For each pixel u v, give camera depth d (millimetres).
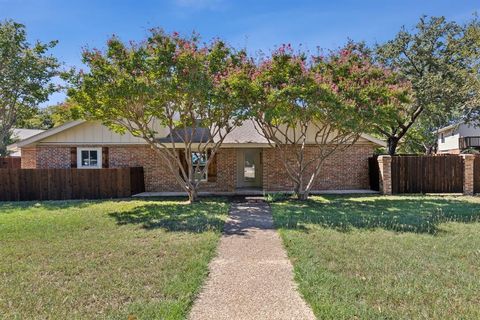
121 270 5168
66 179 14500
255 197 14648
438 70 20016
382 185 15375
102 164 16641
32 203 13000
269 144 14719
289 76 10930
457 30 19781
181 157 16953
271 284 4684
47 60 20094
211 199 13977
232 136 16859
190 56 10398
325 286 4449
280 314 3811
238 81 10664
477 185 15070
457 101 18156
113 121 13117
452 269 5035
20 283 4691
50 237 7266
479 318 3586
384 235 7168
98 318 3654
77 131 16531
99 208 11438
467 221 8594
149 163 16844
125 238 7168
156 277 4867
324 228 7945
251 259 5812
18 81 19266
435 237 6941
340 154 17000
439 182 15727
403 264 5270
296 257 5758
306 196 13609
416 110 21234
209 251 6180
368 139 16812
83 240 7004
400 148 35438
